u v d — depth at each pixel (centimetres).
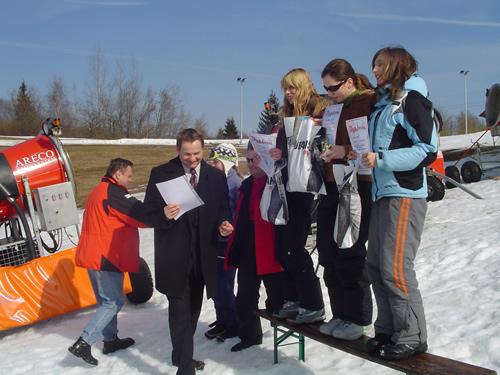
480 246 653
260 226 428
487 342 394
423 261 643
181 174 410
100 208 483
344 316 370
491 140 2822
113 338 502
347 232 342
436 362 310
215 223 410
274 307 439
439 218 889
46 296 568
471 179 1374
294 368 408
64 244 1076
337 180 350
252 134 400
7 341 564
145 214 406
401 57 313
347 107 353
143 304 653
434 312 472
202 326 548
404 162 306
